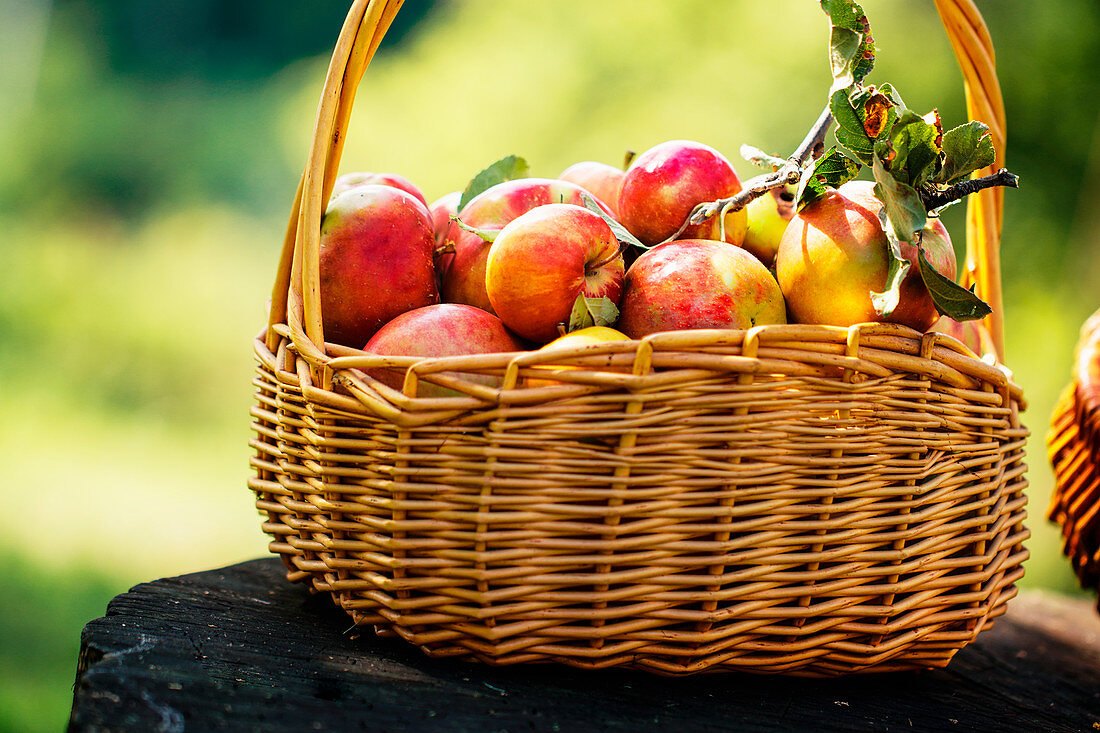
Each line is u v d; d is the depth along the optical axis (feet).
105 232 21.63
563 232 3.20
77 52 29.68
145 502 10.79
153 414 14.30
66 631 7.27
